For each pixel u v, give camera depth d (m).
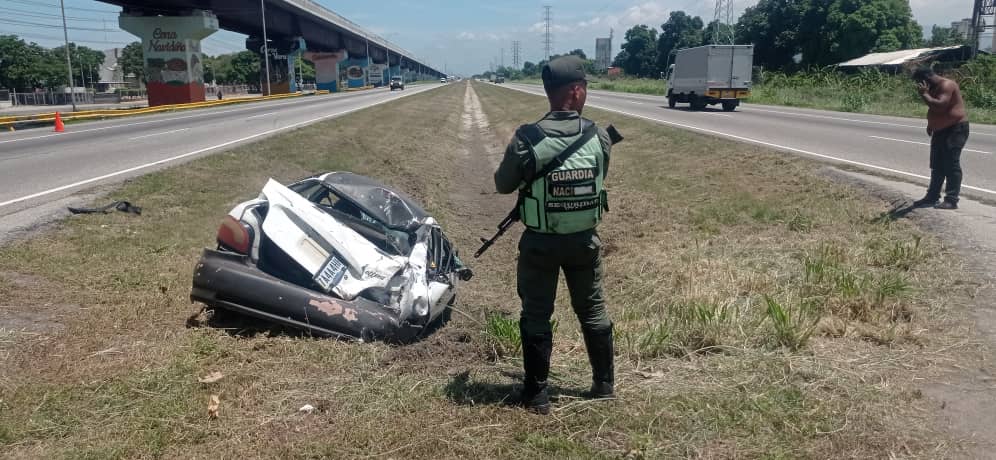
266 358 4.13
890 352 4.18
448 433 3.26
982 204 8.04
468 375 4.04
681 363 4.10
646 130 19.41
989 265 5.77
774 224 8.44
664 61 112.38
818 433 3.17
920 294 5.21
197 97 47.69
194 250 7.06
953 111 7.59
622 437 3.23
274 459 3.01
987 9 44.66
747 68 29.58
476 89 91.88
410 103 39.81
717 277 6.21
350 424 3.33
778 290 5.55
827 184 9.87
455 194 13.79
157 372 3.79
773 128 19.42
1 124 22.31
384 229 5.44
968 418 3.33
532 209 3.23
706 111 29.84
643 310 5.72
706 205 9.97
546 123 3.24
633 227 9.43
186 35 46.06
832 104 33.56
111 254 6.45
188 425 3.25
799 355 4.12
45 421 3.22
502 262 8.33
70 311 4.86
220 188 10.62
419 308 4.84
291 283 4.61
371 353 4.30
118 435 3.15
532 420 3.40
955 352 4.15
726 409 3.42
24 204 8.22
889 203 8.42
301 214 4.82
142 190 9.49
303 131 19.06
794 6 69.62
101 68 115.62
